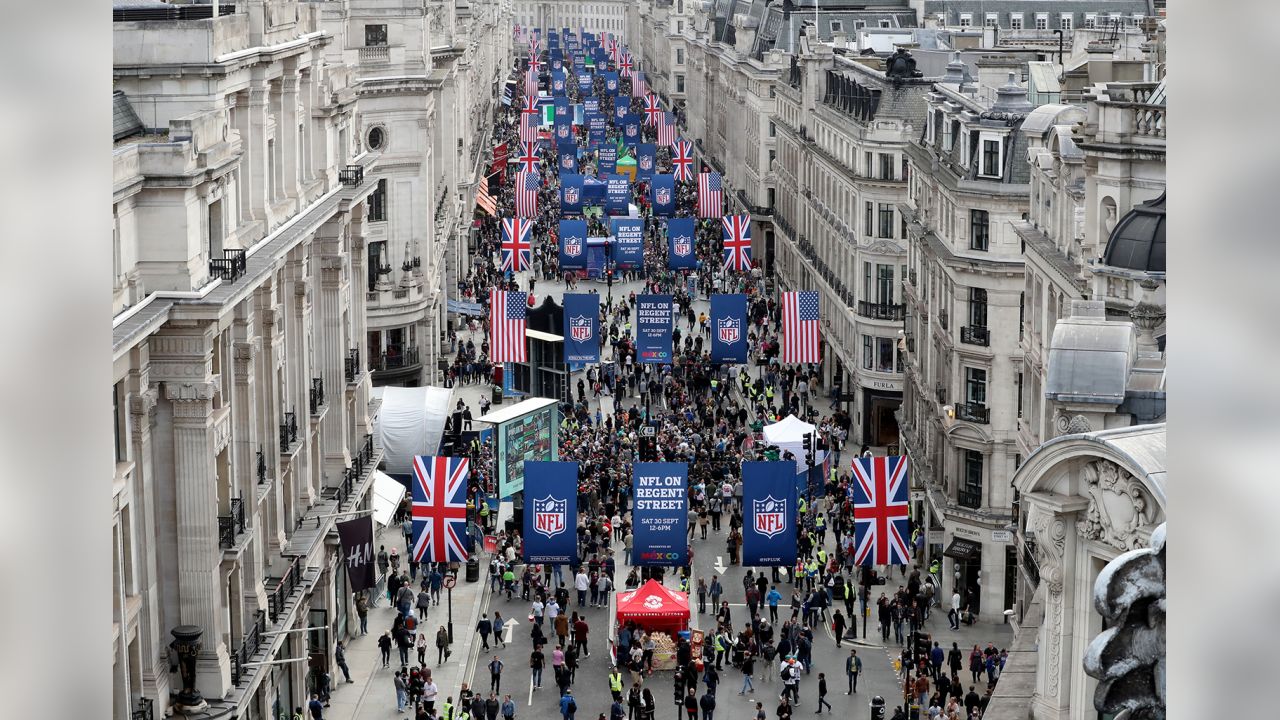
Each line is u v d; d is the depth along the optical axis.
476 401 124.00
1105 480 25.97
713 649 71.19
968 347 82.12
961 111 90.25
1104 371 29.64
